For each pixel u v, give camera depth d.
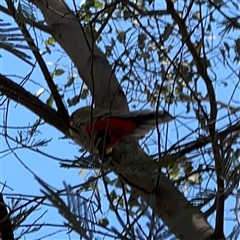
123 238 1.65
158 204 2.42
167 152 2.66
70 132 2.67
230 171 2.34
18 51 1.40
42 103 2.87
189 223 2.27
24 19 1.77
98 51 3.25
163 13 2.67
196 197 2.38
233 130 2.67
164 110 3.01
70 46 3.27
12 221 2.05
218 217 2.27
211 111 2.56
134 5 2.65
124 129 2.80
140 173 2.20
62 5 3.36
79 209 1.22
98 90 3.06
